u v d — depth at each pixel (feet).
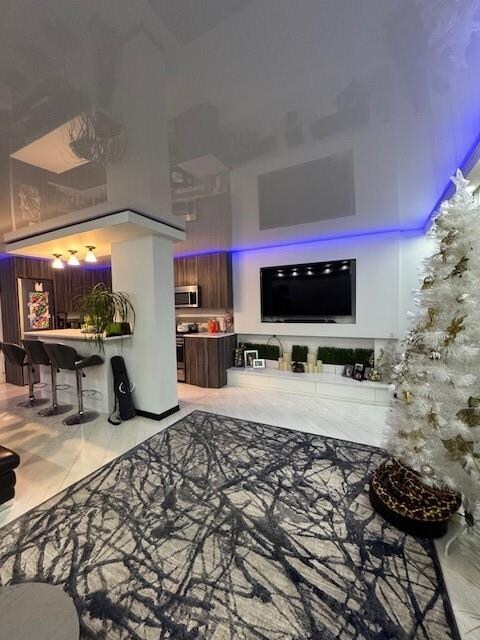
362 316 14.01
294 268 15.33
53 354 11.02
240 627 4.06
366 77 4.36
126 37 3.64
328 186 8.22
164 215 10.21
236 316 17.03
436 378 5.51
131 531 5.75
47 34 3.55
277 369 16.19
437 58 4.00
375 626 4.06
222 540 5.52
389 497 5.98
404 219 11.41
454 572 4.87
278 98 4.79
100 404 12.18
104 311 11.16
